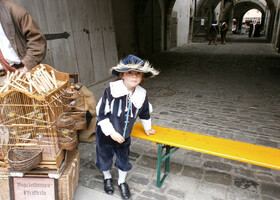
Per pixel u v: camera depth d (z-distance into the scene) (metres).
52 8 3.39
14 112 1.86
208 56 11.54
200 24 19.02
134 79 1.74
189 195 2.27
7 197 2.04
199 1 19.56
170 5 13.11
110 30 4.81
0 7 2.20
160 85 6.35
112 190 2.27
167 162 2.47
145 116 2.17
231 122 3.92
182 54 12.31
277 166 1.78
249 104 4.80
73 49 3.88
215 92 5.68
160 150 2.22
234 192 2.31
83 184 2.43
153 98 5.24
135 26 10.30
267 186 2.39
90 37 4.25
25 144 1.91
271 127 3.71
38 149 1.91
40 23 3.22
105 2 4.57
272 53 12.19
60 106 2.15
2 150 1.94
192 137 2.25
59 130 1.86
